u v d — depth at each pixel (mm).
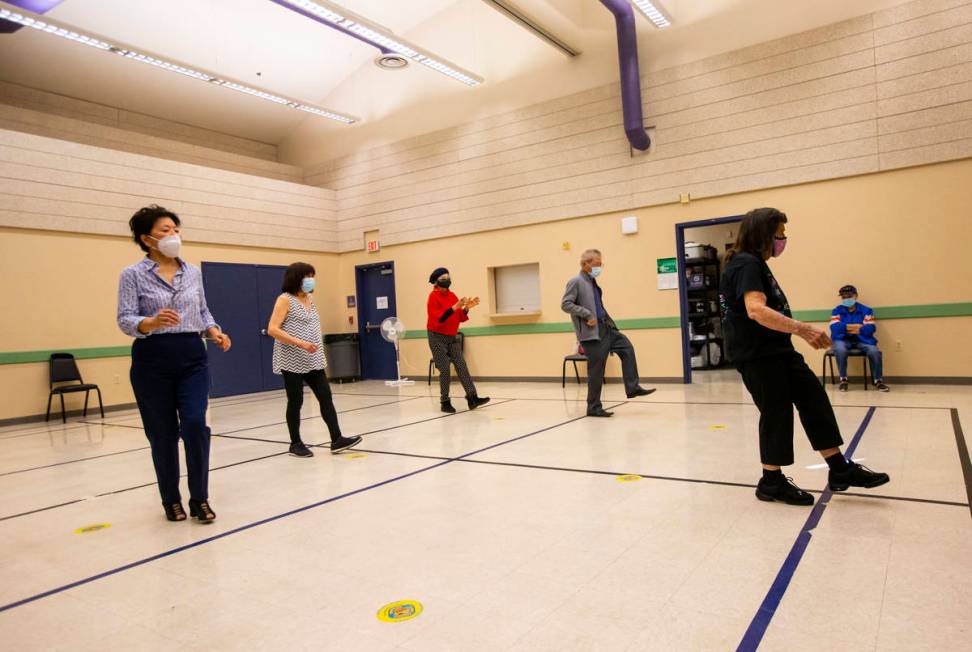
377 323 10758
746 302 2553
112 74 8820
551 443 4289
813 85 6668
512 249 8945
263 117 10938
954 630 1583
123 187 8203
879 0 6316
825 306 6680
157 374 2895
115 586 2238
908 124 6207
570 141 8328
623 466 3512
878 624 1635
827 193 6648
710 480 3115
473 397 6270
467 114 9312
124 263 8227
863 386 6348
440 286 6086
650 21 7000
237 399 8961
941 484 2812
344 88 10758
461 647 1652
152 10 7875
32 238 7375
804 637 1594
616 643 1622
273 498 3318
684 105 7426
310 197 10625
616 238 8008
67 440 5797
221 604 2029
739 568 2047
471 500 3033
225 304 9352
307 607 1967
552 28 7836
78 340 7730
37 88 8680
